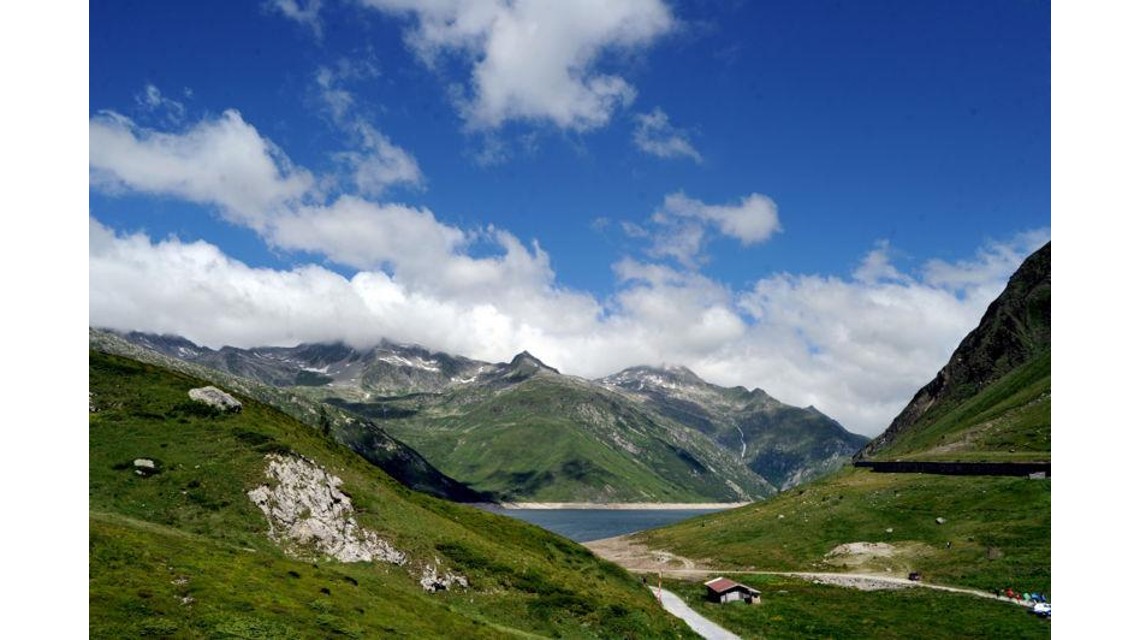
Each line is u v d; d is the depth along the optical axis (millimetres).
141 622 45125
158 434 93250
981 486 175625
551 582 94375
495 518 137625
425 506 121438
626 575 133375
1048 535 136000
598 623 85562
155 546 60562
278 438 98500
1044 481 164625
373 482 107375
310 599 59031
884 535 162750
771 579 147375
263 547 76875
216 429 97875
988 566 130000
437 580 85000
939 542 149000
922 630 101500
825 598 126188
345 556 82188
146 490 80625
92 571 51406
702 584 147625
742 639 99562
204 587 53594
